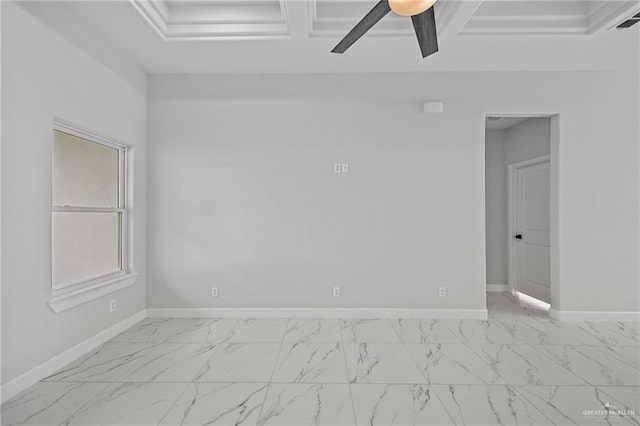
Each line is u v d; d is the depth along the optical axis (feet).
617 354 9.45
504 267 17.08
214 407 6.89
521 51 11.09
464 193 12.64
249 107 12.74
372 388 7.63
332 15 9.99
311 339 10.53
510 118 15.17
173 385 7.74
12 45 7.16
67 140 9.29
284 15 9.21
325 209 12.73
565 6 9.80
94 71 9.77
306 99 12.73
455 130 12.64
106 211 10.87
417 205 12.67
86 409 6.81
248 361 8.98
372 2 9.88
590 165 12.46
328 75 12.73
